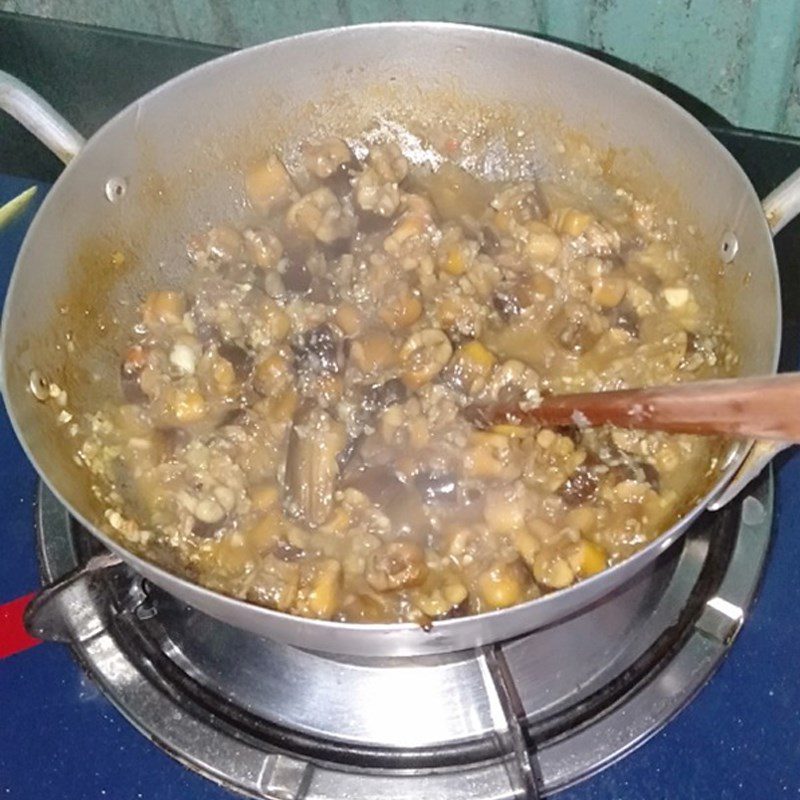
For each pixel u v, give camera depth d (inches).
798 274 23.9
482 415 18.7
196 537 18.4
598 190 21.7
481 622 14.5
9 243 25.0
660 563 19.2
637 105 20.0
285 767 17.2
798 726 18.0
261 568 17.6
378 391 19.3
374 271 20.8
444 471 18.3
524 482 18.3
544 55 20.3
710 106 23.1
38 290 18.6
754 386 13.1
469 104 21.6
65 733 18.2
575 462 18.3
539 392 18.8
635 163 20.8
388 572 17.0
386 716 17.7
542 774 17.2
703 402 13.8
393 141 22.3
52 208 18.8
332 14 23.6
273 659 18.3
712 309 19.8
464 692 17.8
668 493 18.4
